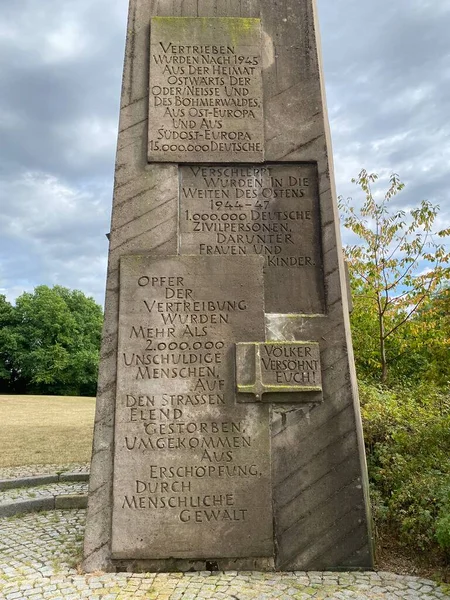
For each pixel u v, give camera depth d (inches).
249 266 188.7
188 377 179.5
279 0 214.1
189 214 193.9
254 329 183.8
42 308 1727.4
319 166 198.7
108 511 171.0
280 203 196.2
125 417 176.2
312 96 204.2
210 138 198.4
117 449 173.9
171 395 178.2
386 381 446.3
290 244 193.0
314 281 190.4
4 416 677.3
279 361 180.7
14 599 145.6
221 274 187.5
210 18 208.5
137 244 190.2
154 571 166.2
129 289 185.2
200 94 201.9
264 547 168.1
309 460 174.9
